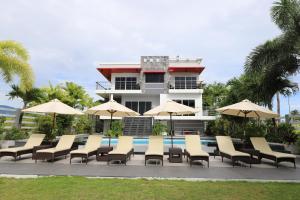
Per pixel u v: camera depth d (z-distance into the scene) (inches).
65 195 196.4
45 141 461.1
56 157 397.7
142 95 1158.3
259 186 231.3
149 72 1109.1
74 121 824.3
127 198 191.6
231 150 401.1
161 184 236.5
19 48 470.6
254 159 354.9
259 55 500.7
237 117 754.8
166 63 1140.5
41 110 413.1
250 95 575.8
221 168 331.3
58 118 640.4
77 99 1103.6
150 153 360.2
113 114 525.3
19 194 197.2
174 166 343.9
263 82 532.1
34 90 664.4
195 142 410.3
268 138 533.6
